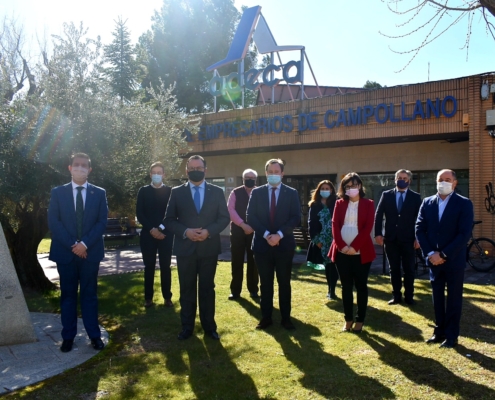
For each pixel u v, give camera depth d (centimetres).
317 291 766
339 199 554
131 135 812
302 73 1534
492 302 673
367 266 539
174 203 539
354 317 598
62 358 470
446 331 484
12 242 816
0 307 511
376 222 687
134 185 814
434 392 379
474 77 1140
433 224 495
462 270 480
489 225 1124
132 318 621
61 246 497
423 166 1388
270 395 378
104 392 390
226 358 461
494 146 1125
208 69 1823
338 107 1368
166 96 1132
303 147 1574
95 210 510
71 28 791
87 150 729
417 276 926
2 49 1121
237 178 1859
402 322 577
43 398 379
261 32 1708
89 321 502
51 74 772
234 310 652
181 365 445
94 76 796
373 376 412
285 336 527
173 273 984
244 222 709
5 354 483
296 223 557
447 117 1181
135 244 1712
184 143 1116
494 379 402
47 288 837
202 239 518
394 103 1262
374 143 1438
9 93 792
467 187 1327
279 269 553
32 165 695
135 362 454
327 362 445
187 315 530
